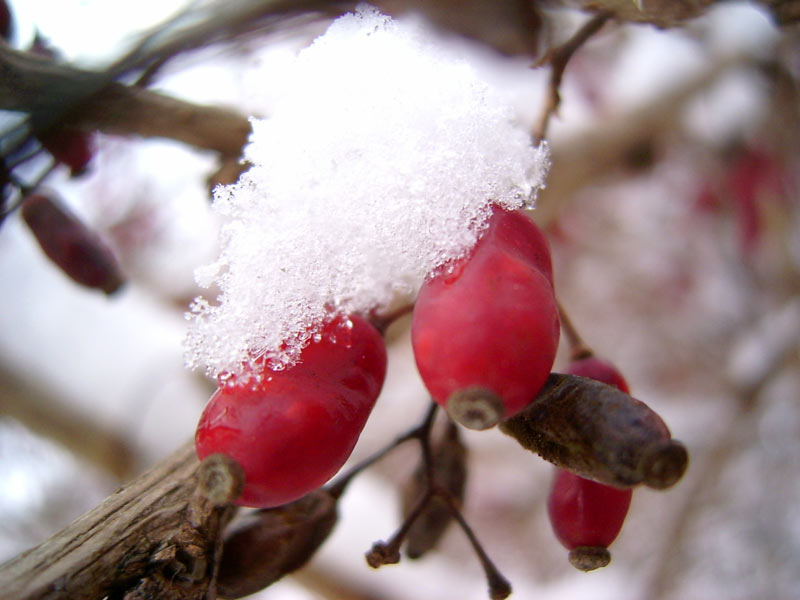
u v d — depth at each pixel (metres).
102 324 0.09
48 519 0.14
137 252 0.12
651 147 0.11
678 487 0.14
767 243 0.14
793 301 0.13
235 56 0.05
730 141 0.13
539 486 0.16
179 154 0.11
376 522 0.10
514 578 0.15
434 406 0.05
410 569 0.10
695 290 0.16
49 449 0.12
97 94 0.05
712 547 0.14
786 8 0.05
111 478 0.10
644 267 0.16
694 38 0.11
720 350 0.16
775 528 0.13
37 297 0.09
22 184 0.05
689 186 0.14
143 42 0.05
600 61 0.11
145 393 0.09
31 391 0.08
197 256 0.12
